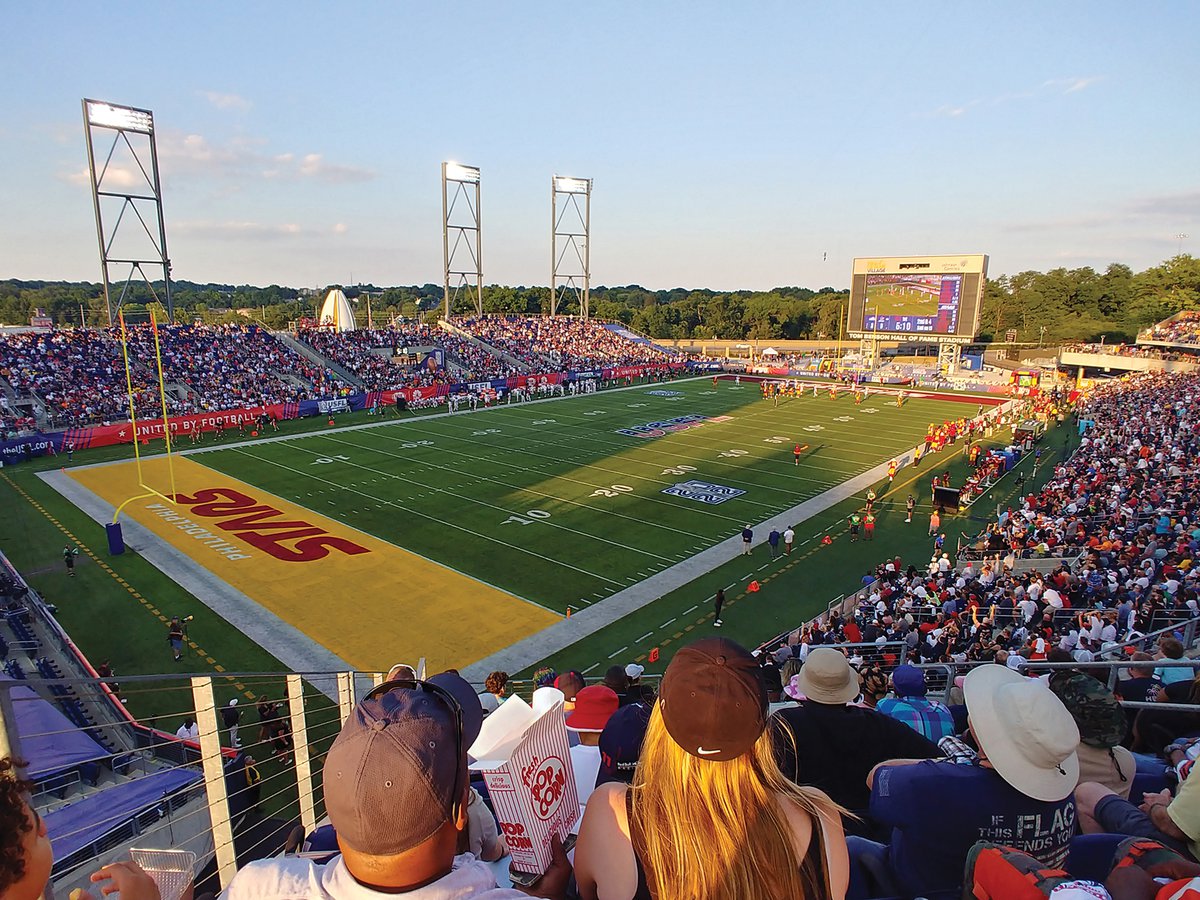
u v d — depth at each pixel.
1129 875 2.45
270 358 58.03
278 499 33.16
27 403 43.75
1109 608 16.16
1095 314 114.56
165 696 17.48
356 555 26.50
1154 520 23.20
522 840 2.67
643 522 30.72
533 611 22.45
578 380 73.19
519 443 45.97
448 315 81.06
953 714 6.63
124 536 28.12
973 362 79.56
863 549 28.39
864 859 3.38
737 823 1.88
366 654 19.75
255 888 1.89
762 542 28.77
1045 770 2.81
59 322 127.69
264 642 20.27
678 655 2.06
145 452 41.88
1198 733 5.90
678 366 84.62
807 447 45.59
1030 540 25.36
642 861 1.99
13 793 1.96
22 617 20.08
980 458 41.97
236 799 10.72
